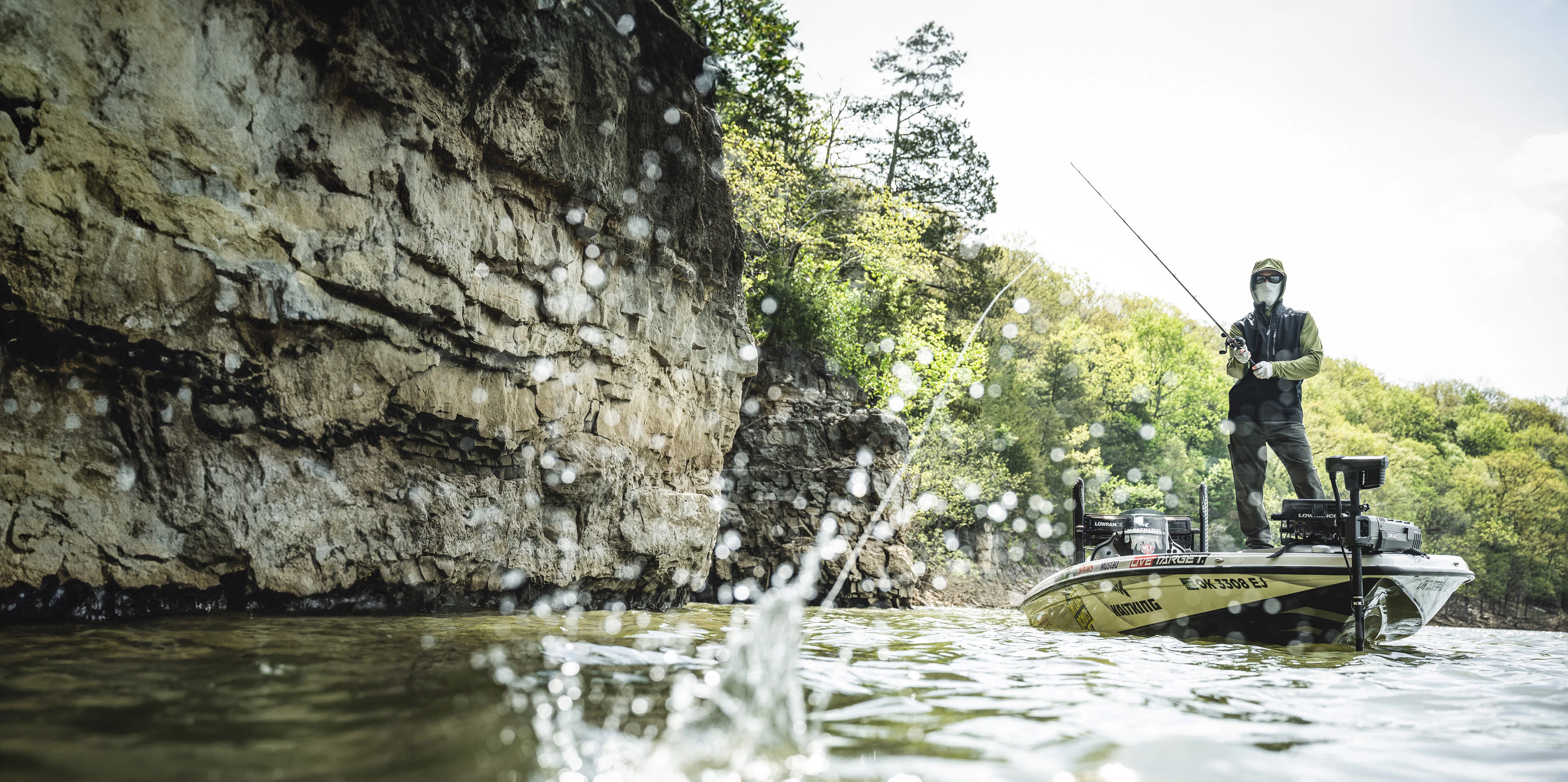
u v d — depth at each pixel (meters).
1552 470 58.94
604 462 8.77
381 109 6.54
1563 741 2.95
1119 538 8.70
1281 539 7.05
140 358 5.37
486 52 7.21
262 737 2.29
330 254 6.23
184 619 5.27
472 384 7.44
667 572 9.84
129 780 1.88
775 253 22.38
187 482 5.62
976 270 33.12
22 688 2.88
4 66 4.61
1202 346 52.00
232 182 5.70
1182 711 3.37
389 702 2.77
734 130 22.17
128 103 5.16
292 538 6.12
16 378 4.91
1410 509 53.12
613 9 8.89
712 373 10.97
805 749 2.43
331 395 6.39
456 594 7.30
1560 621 53.09
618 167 8.84
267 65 5.90
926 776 2.19
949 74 32.19
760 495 15.50
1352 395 66.69
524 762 2.12
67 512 5.07
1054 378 42.75
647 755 2.26
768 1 20.06
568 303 8.30
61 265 4.91
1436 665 5.60
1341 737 2.94
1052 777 2.22
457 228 7.12
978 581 24.44
